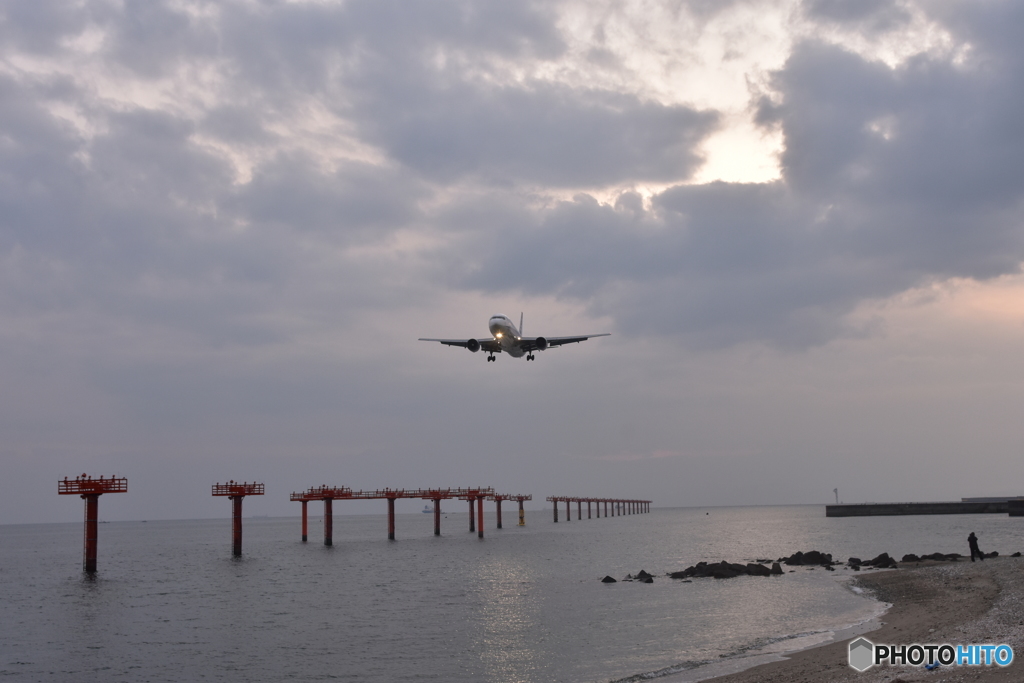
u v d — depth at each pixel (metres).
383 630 56.22
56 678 44.66
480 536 175.62
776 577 80.62
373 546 155.62
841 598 63.31
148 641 54.81
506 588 78.69
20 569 118.62
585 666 42.06
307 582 89.75
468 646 49.16
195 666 46.56
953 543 132.38
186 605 72.50
